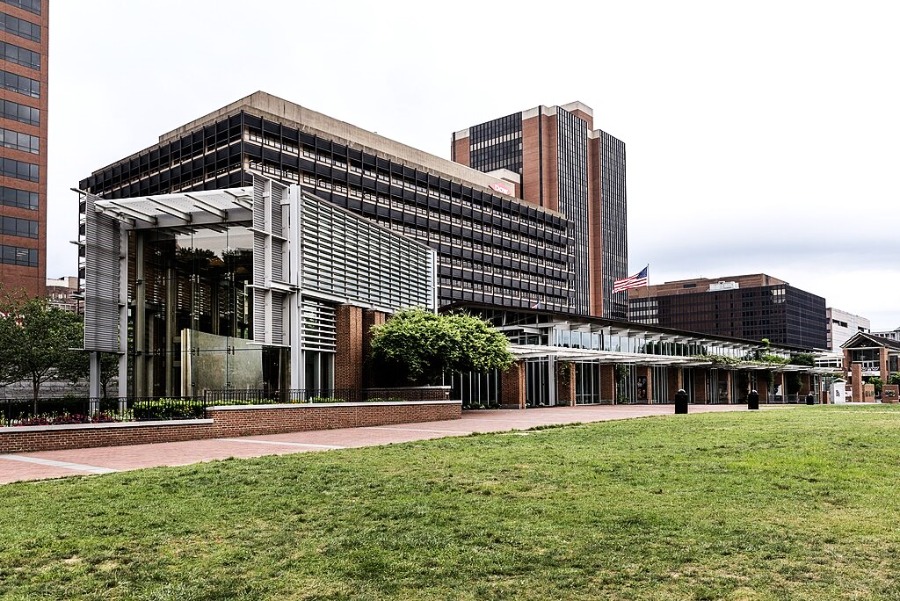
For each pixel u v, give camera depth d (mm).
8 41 70125
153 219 26625
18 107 70438
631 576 6395
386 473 12031
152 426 19000
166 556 7211
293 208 26656
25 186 70375
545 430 21578
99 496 10195
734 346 72688
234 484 11078
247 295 25984
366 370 31625
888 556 6867
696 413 31516
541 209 112875
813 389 84938
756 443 16156
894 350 93688
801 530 7840
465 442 17359
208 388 25797
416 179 86562
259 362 25297
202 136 67812
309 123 75500
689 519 8383
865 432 18453
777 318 180000
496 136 164000
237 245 26359
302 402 24344
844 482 10695
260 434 21594
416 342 30516
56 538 7926
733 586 6094
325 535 7988
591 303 165750
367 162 78750
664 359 53406
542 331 47344
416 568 6715
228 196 25922
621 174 179750
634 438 17984
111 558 7184
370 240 33562
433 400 29812
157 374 26719
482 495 10055
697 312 191875
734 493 9930
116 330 26047
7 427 16484
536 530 7977
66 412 22766
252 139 65562
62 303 68312
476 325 34188
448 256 92000
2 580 6543
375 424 26094
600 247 167875
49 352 35719
